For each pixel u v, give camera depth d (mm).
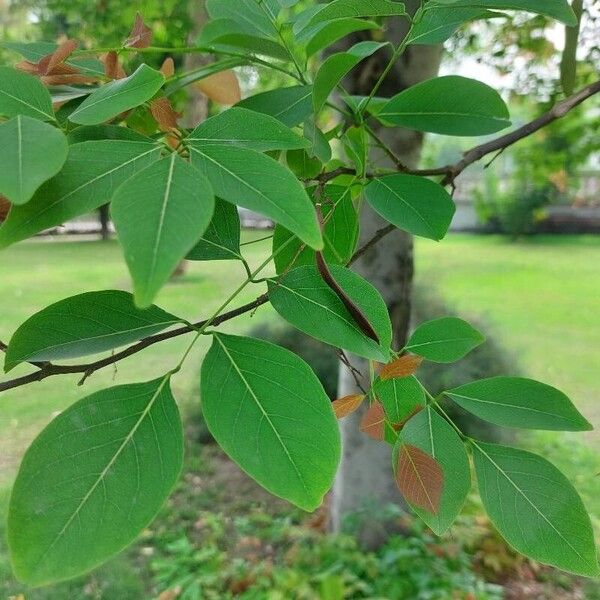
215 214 247
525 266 5254
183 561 1370
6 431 1954
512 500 244
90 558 167
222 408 194
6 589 1190
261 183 177
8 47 321
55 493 172
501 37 1231
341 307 230
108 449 180
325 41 321
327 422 191
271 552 1522
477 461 254
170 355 2461
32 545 166
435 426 260
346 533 1370
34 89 218
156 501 176
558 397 271
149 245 147
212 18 367
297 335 2098
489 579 1398
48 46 324
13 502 169
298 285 234
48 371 224
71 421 181
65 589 1244
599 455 1836
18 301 3508
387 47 984
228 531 1612
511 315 3617
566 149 1674
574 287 4340
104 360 225
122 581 1303
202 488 1832
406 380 271
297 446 188
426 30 340
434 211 317
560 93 1170
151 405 189
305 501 183
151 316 230
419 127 369
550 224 6680
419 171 408
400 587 1199
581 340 3102
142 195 157
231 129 206
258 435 190
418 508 244
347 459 1403
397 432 267
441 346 296
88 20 1585
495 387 275
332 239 324
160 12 1432
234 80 374
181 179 163
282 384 197
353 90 1010
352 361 979
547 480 244
